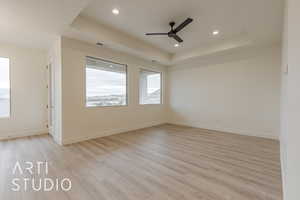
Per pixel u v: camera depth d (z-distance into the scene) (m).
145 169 2.26
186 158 2.67
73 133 3.57
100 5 2.73
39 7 2.30
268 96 4.02
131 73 4.95
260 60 4.12
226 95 4.77
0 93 3.92
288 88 1.11
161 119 6.16
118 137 4.10
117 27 3.59
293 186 0.96
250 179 1.97
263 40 3.64
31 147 3.23
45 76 4.52
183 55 5.29
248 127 4.36
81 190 1.75
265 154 2.86
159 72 6.11
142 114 5.39
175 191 1.72
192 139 3.91
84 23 3.17
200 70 5.37
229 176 2.05
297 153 0.90
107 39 3.59
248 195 1.65
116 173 2.14
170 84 6.34
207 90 5.20
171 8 2.81
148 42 4.50
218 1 2.58
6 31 3.17
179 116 6.05
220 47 4.37
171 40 4.35
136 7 2.79
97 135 4.05
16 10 2.37
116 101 4.64
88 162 2.49
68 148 3.17
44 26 2.91
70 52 3.50
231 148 3.20
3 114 3.94
